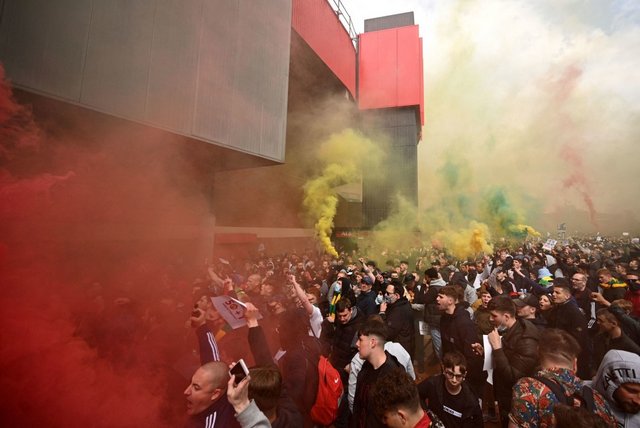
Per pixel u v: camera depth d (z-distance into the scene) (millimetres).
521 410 1709
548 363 1907
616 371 1876
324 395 2391
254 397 1689
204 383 1743
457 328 3148
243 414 1494
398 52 27938
